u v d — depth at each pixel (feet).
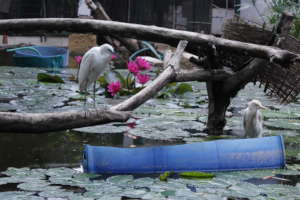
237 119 29.91
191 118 29.17
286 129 27.35
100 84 38.78
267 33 23.27
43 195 15.12
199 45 22.97
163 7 79.97
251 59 23.86
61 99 34.22
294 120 29.35
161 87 21.34
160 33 22.89
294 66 22.52
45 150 21.49
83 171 17.95
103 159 17.88
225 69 25.43
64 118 14.74
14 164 19.11
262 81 24.48
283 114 31.09
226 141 19.19
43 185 16.15
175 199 15.08
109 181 16.80
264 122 28.37
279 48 22.29
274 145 19.38
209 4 78.18
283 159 19.30
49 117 14.56
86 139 23.80
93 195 15.24
